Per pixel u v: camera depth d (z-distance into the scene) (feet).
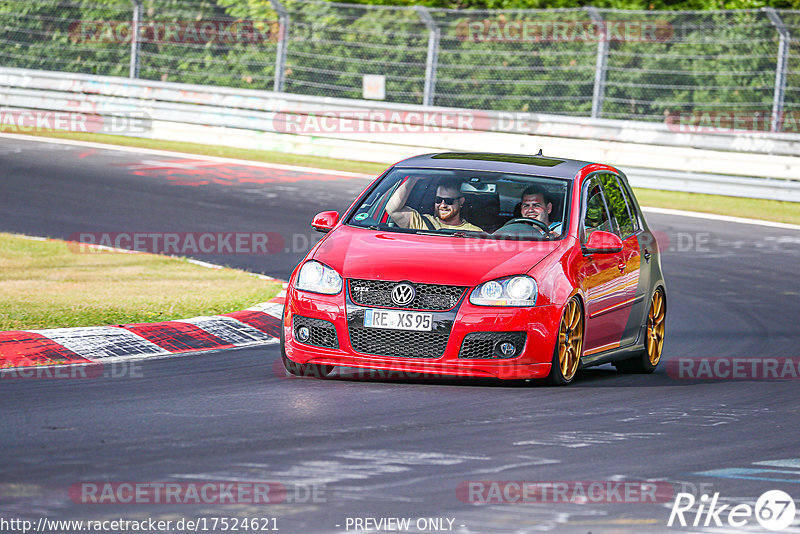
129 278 145.89
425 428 81.00
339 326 95.35
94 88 291.99
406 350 94.58
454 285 94.68
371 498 63.26
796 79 283.38
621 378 108.68
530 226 102.53
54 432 76.23
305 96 277.03
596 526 59.88
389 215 106.11
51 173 229.45
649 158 251.19
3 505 60.23
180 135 282.36
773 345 127.03
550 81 293.43
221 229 188.24
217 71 318.24
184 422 80.53
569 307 98.89
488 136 262.47
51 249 165.27
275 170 249.14
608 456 75.00
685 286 162.30
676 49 290.15
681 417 88.94
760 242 198.39
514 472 69.87
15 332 107.45
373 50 306.96
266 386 94.58
